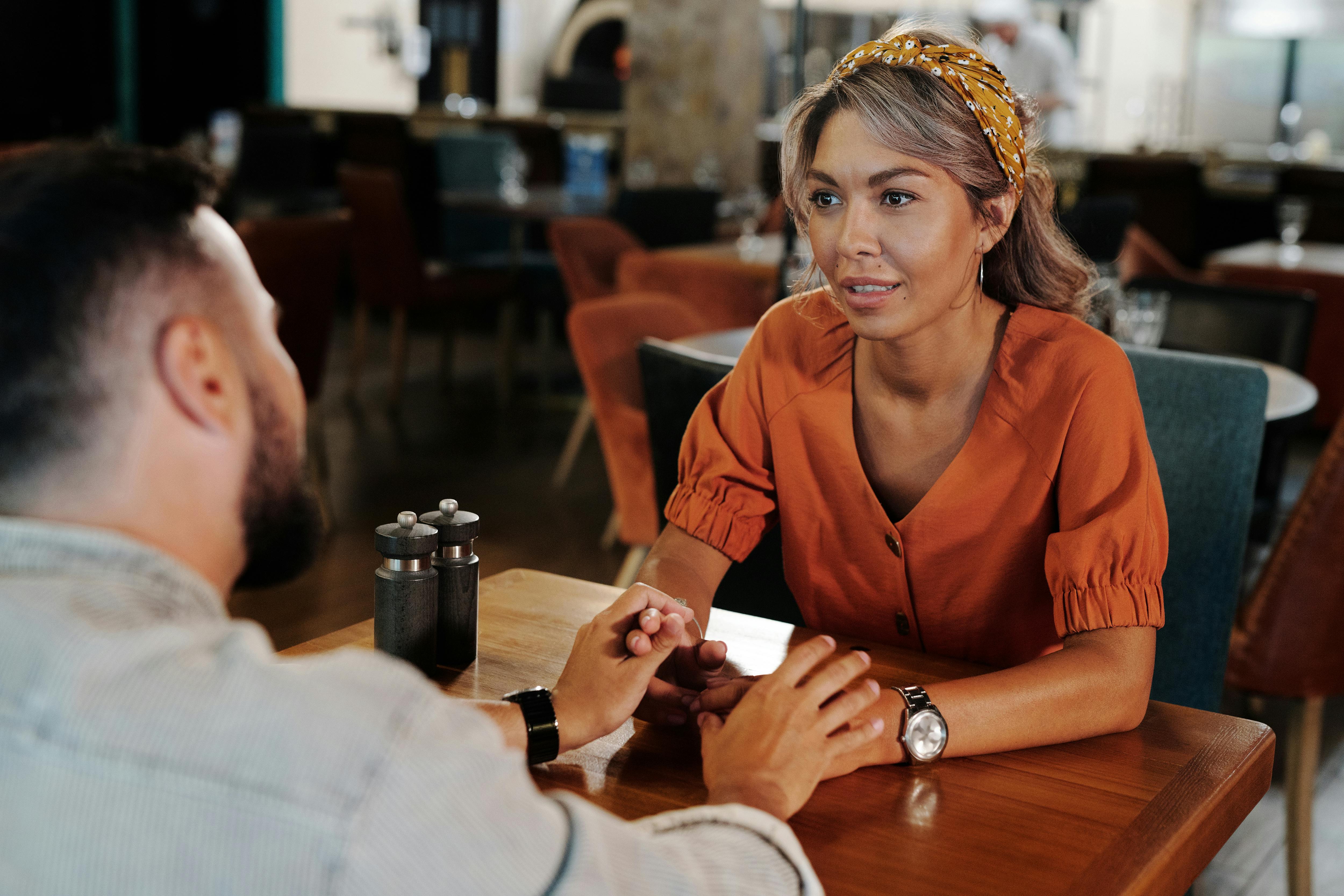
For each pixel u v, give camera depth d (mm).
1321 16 8734
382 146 8273
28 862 539
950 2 8039
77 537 576
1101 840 918
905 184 1132
